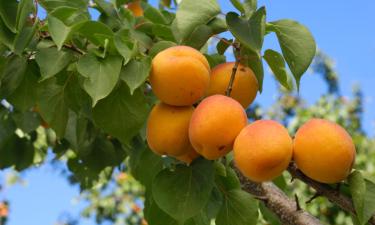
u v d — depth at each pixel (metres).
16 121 0.96
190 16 0.64
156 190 0.59
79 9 0.66
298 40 0.62
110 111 0.62
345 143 0.53
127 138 0.62
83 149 0.94
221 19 0.66
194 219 0.70
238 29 0.60
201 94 0.59
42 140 1.14
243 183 0.73
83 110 0.70
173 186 0.60
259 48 0.59
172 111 0.59
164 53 0.59
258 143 0.53
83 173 1.03
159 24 0.71
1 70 0.66
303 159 0.54
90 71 0.57
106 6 0.73
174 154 0.60
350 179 0.55
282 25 0.63
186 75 0.57
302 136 0.54
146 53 0.71
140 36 0.72
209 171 0.59
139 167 0.78
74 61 0.64
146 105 0.62
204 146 0.55
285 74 0.66
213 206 0.66
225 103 0.56
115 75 0.56
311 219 0.68
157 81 0.58
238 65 0.63
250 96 0.64
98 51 0.58
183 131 0.58
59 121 0.72
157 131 0.59
